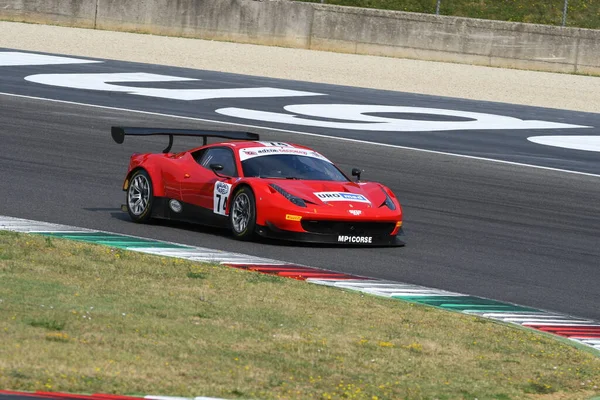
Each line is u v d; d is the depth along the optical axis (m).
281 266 38.28
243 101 93.94
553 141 82.81
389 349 27.52
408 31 131.00
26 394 19.41
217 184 44.53
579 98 109.38
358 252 42.53
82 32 134.75
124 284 32.38
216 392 21.75
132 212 47.47
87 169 60.34
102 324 26.75
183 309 29.73
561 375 26.66
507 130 87.00
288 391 22.59
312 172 45.59
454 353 27.91
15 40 124.19
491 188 62.34
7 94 87.50
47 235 41.06
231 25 136.00
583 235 50.34
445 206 55.78
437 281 38.28
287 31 134.50
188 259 37.88
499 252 44.91
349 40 132.75
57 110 81.81
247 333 27.70
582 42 126.44
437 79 116.31
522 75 123.00
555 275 40.97
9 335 24.42
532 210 56.25
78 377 21.42
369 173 65.19
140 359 23.69
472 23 129.12
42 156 63.09
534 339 30.31
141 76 105.19
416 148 76.00
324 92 103.12
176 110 86.62
